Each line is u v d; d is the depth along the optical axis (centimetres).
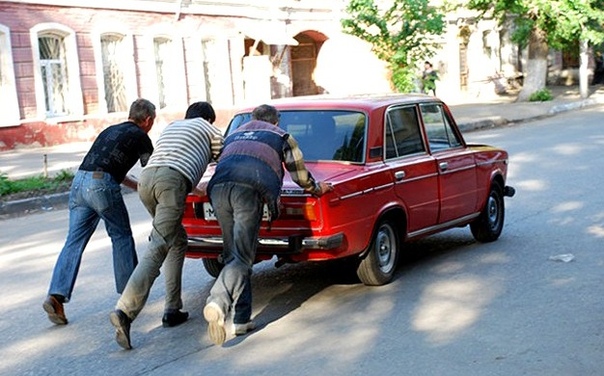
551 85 4453
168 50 2612
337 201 680
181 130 653
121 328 604
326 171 720
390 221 768
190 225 713
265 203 632
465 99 3762
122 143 685
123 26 2420
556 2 3008
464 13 3778
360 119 762
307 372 555
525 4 3052
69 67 2288
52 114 2264
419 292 741
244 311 637
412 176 783
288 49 3031
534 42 3388
